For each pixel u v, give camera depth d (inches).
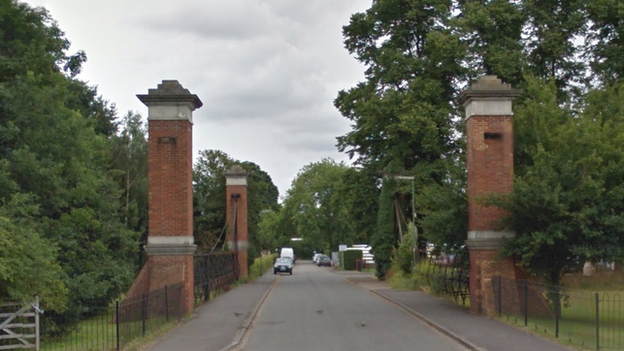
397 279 1560.0
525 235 789.9
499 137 856.3
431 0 1557.6
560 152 772.0
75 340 679.7
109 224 1039.0
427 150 1499.8
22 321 633.0
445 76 1557.6
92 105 1812.3
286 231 4478.3
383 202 1787.6
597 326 531.8
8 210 629.3
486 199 799.1
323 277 2332.7
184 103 917.2
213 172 1948.8
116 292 990.4
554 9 1496.1
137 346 596.7
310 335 701.9
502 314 805.2
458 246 947.3
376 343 633.6
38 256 604.1
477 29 1493.6
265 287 1606.8
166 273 888.3
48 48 1027.9
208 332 717.3
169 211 904.3
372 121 1562.5
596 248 751.1
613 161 740.7
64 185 820.6
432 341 644.7
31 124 794.2
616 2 1295.5
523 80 1407.5
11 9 933.2
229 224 1846.7
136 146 1755.7
